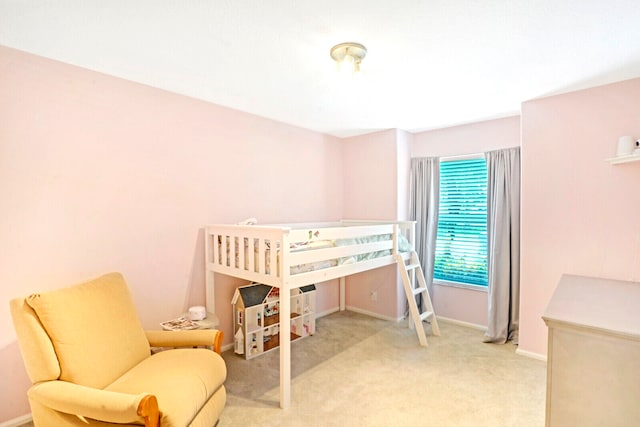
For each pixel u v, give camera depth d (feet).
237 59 7.03
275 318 10.89
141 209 8.43
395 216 12.99
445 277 13.02
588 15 5.36
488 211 11.60
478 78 8.05
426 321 12.96
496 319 10.94
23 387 6.82
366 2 5.04
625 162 7.98
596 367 4.48
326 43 6.33
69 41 6.29
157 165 8.71
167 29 5.85
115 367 5.84
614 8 5.16
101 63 7.23
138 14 5.39
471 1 4.99
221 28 5.82
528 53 6.74
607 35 6.01
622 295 6.35
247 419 6.91
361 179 14.02
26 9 5.22
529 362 9.45
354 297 14.46
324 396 7.77
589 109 8.66
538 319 9.58
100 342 5.78
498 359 9.66
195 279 9.56
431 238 12.96
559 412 4.75
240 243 8.50
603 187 8.48
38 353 5.12
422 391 7.98
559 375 4.74
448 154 12.79
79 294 5.92
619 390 4.35
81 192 7.46
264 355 10.00
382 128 12.92
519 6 5.12
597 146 8.55
